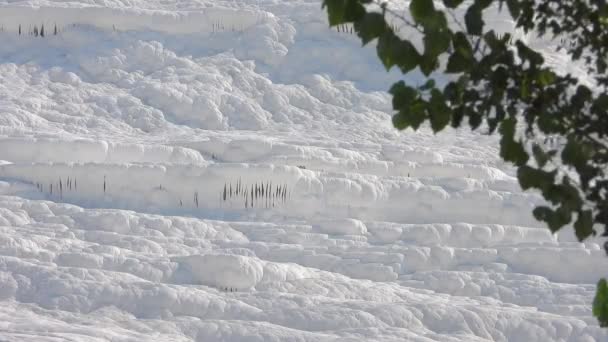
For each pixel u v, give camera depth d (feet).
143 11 115.75
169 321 49.88
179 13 116.78
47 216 69.00
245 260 56.95
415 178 77.66
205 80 108.06
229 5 124.06
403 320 50.11
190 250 64.34
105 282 53.21
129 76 108.58
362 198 74.13
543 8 14.33
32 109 100.07
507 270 63.31
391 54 11.99
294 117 104.94
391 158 86.28
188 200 74.59
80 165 75.36
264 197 73.82
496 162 86.53
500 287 59.67
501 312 51.13
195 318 50.39
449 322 50.26
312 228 69.97
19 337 43.37
